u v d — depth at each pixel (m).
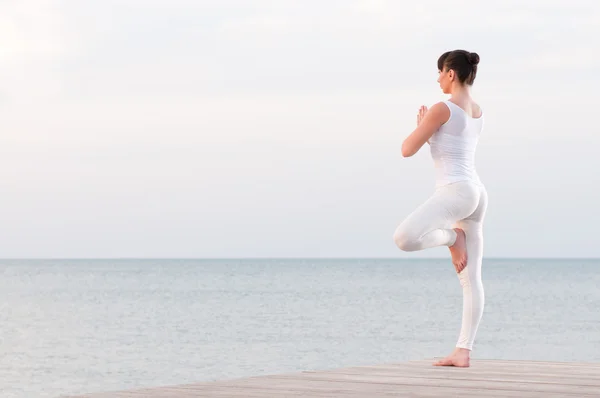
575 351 25.72
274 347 26.91
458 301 52.62
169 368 22.48
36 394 18.30
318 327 33.69
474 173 4.68
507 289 77.50
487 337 30.23
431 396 3.62
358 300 54.19
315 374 4.52
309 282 93.75
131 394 3.66
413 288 74.44
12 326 35.12
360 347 26.59
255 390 3.82
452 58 4.70
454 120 4.58
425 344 27.27
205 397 3.57
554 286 85.88
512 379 4.26
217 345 27.69
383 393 3.72
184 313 42.59
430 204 4.57
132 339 29.92
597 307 48.19
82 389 18.95
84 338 30.30
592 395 3.66
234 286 81.50
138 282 97.12
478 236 4.78
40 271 159.00
